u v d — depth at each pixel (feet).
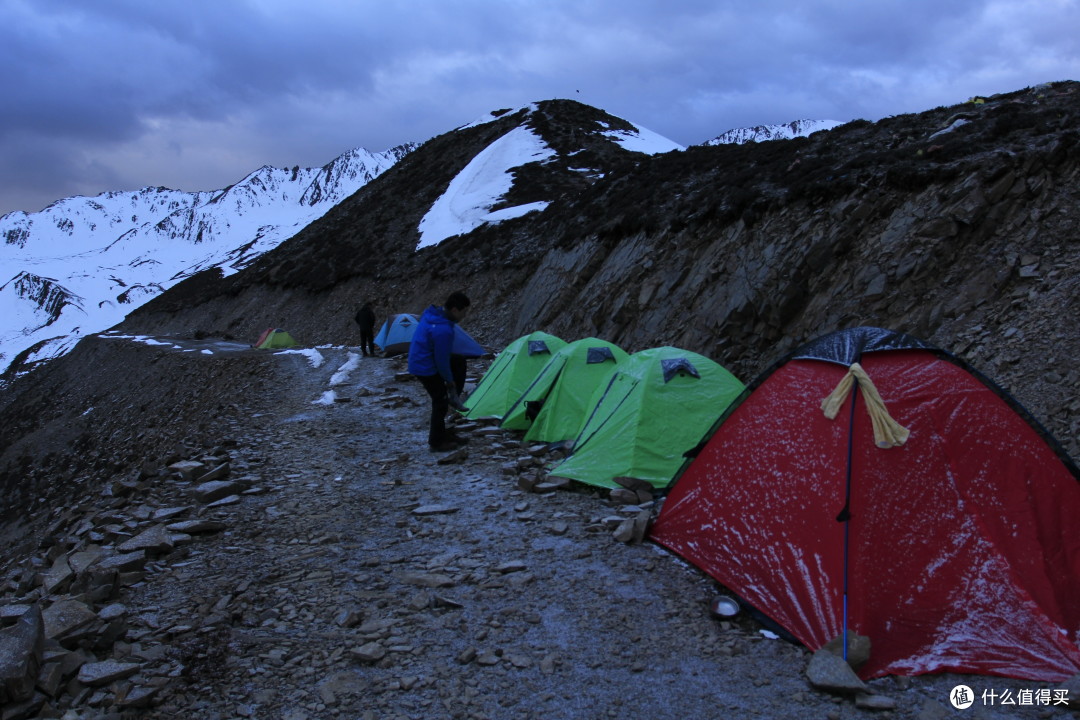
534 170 144.15
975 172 38.73
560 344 37.93
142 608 15.53
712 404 25.22
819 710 11.27
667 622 14.43
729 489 17.31
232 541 20.02
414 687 12.16
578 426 30.25
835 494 14.15
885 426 14.28
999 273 34.53
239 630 14.40
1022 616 12.78
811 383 16.31
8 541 76.43
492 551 18.61
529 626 14.35
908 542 13.58
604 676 12.40
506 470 26.21
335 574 17.31
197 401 79.97
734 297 47.91
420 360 29.68
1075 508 14.34
